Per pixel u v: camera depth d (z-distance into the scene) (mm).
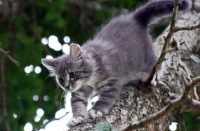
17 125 10742
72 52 7523
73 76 7430
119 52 7547
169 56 7375
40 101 11242
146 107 6371
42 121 10906
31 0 11320
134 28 7934
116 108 6309
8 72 11102
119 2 11594
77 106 7375
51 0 11078
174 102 4961
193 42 7797
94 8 11859
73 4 11820
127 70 7555
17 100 11023
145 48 7832
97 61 7410
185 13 8414
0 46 10102
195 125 9812
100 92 7277
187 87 4918
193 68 7348
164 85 6773
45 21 11719
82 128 5906
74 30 12141
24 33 11266
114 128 5926
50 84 11156
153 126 6172
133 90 6621
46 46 11852
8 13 11273
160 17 8047
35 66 11164
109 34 7914
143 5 8406
